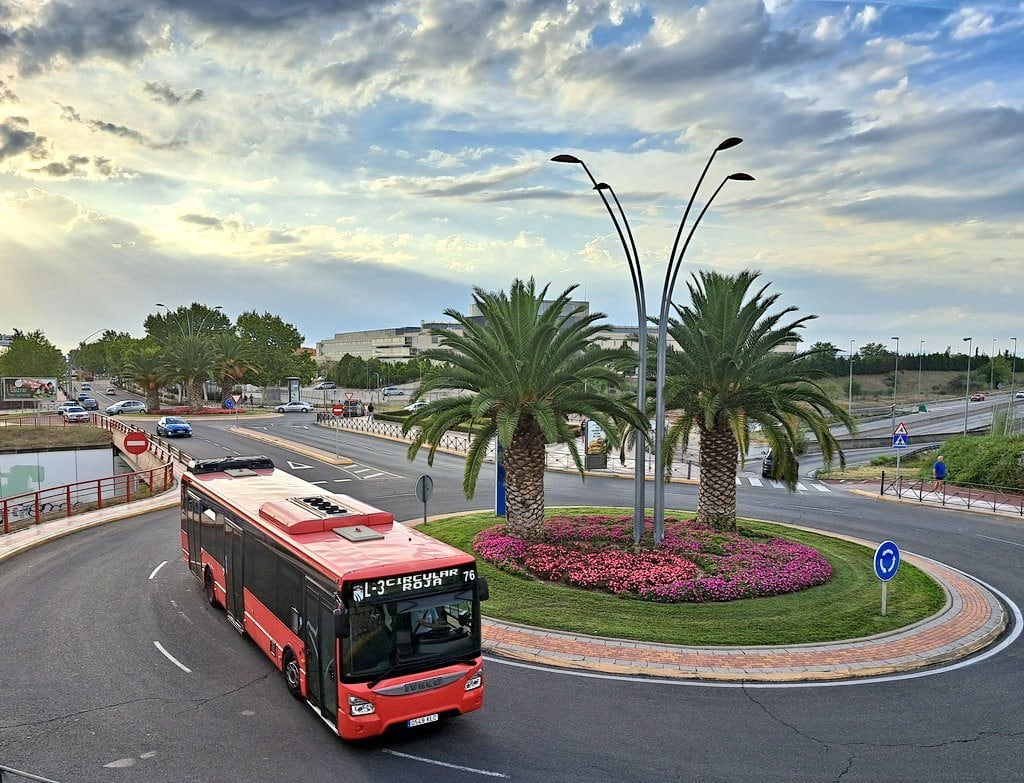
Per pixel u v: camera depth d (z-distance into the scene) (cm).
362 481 3506
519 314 2152
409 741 1013
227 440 4956
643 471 2017
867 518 2888
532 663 1316
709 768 948
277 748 987
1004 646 1454
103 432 4212
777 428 2217
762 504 3170
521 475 2106
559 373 2011
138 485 3366
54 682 1195
